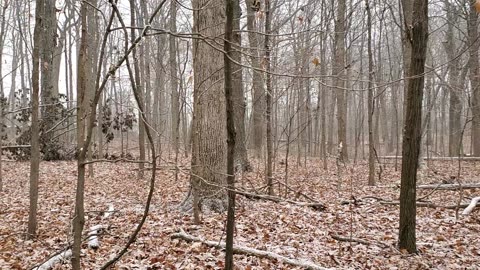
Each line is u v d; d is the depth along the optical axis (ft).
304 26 31.17
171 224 22.77
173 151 67.92
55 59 81.76
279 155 73.05
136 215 25.00
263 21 37.60
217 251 18.29
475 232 22.06
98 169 49.03
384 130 101.45
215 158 25.18
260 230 21.90
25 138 56.49
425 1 17.37
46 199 31.04
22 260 17.48
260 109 51.90
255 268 16.34
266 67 19.72
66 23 77.46
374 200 31.24
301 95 53.31
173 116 67.21
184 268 16.20
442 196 32.99
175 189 34.76
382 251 18.93
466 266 17.08
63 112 55.88
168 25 49.24
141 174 40.32
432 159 64.18
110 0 9.09
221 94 25.41
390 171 53.01
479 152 68.54
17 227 22.95
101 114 55.11
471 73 57.06
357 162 65.46
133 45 9.31
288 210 26.81
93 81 50.98
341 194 33.91
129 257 17.65
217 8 23.95
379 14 67.77
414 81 17.97
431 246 19.65
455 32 80.53
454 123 77.82
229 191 12.07
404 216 18.66
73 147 62.28
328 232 21.89
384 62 79.82
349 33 63.57
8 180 40.63
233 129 12.00
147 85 54.24
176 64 49.62
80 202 9.64
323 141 55.01
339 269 16.19
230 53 11.82
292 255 17.99
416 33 17.56
